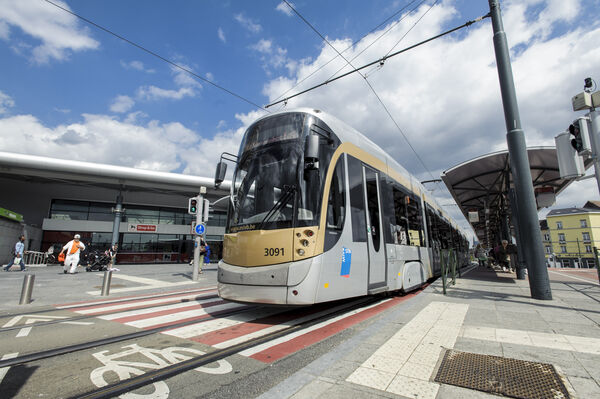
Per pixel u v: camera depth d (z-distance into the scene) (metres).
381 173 7.34
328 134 5.68
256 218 5.23
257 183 5.51
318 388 2.66
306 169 4.81
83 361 3.44
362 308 6.50
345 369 3.05
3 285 9.82
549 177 12.66
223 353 3.64
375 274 6.23
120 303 7.05
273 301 4.68
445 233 14.46
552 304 6.21
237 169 6.07
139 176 24.86
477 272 15.89
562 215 54.91
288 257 4.75
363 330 4.48
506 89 7.55
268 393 2.59
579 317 5.05
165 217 32.72
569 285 9.65
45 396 2.63
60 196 29.31
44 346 3.93
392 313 5.60
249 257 5.03
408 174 9.70
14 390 2.75
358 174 6.25
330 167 5.46
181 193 29.64
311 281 4.65
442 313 5.54
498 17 7.79
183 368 3.20
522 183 7.21
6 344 4.01
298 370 3.18
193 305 6.78
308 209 4.97
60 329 4.77
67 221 28.77
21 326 4.94
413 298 7.35
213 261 32.16
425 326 4.64
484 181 14.93
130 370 3.18
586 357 3.25
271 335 4.40
